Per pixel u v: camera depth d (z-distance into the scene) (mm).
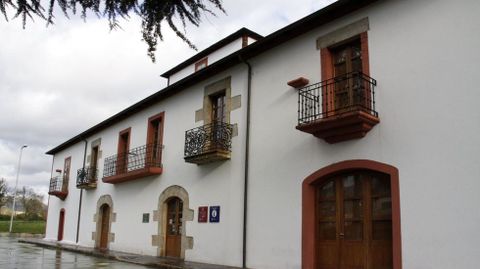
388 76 8055
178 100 13867
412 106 7625
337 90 9008
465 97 6988
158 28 3283
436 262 6875
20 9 3004
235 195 10781
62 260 12742
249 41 15031
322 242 8812
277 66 10352
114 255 13555
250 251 10031
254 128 10633
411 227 7262
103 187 17750
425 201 7172
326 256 8680
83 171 19062
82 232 19062
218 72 12188
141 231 14469
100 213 17656
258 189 10156
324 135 8570
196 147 11758
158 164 14062
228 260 10570
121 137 17125
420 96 7547
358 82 8289
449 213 6859
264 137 10297
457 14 7320
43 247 18844
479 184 6594
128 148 16328
